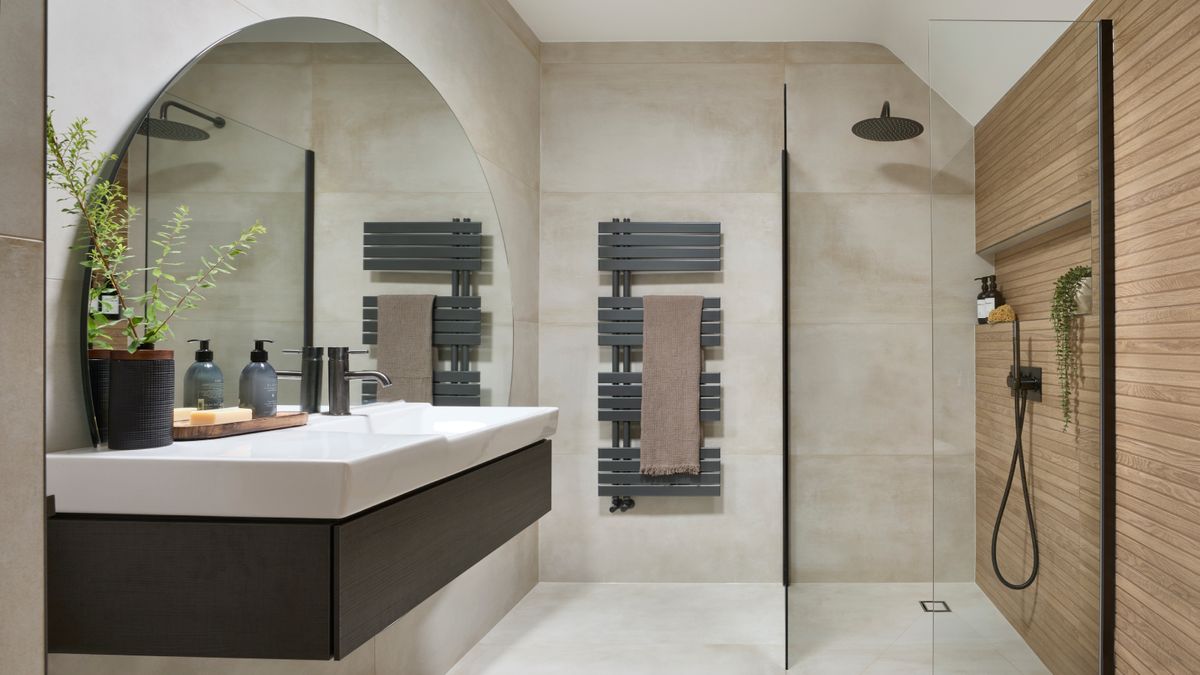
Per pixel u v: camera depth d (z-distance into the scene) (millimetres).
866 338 2299
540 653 2531
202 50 1373
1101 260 1952
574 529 3324
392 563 1153
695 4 2930
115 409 1140
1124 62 1896
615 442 3268
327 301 1738
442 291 2277
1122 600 1902
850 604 2344
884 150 2266
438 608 2330
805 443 2342
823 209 2301
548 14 3043
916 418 2289
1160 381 1736
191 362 1342
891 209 2273
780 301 3266
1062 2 2203
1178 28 1653
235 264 1452
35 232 647
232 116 1440
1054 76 1999
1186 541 1635
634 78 3326
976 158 2045
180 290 1318
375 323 1934
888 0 2795
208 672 1397
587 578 3316
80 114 1126
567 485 3326
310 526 1009
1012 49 2020
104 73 1166
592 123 3334
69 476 1062
